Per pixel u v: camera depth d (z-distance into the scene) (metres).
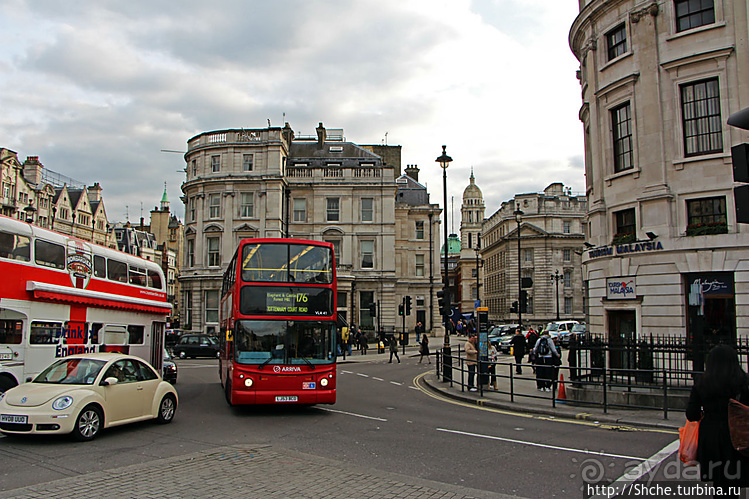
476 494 6.89
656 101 20.30
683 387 13.64
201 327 48.44
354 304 50.97
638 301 20.28
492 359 19.97
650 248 19.97
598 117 23.19
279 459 8.68
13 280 13.18
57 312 14.59
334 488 7.09
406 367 31.14
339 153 56.22
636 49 21.03
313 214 51.66
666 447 9.96
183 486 7.12
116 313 17.38
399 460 9.08
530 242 85.56
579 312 83.62
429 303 61.69
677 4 20.23
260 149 49.44
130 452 9.51
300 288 14.68
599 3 22.38
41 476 7.90
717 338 17.30
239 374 14.02
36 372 13.72
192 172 51.53
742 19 18.77
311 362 14.31
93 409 10.51
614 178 21.95
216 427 12.37
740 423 5.09
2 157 54.03
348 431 11.88
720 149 19.08
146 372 12.27
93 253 16.30
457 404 16.52
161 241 98.12
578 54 25.92
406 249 61.69
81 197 69.56
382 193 52.19
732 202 18.59
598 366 15.74
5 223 13.10
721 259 18.48
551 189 92.12
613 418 12.92
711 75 19.23
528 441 10.64
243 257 14.66
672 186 19.81
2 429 9.84
